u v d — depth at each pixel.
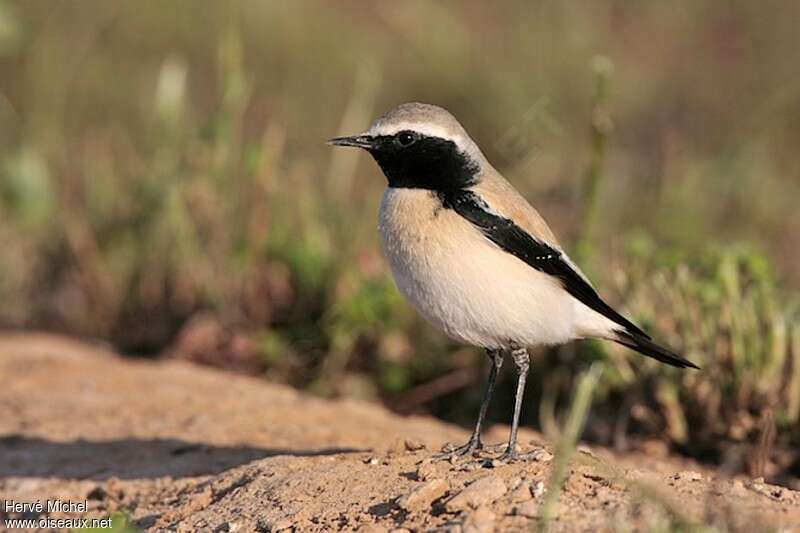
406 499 8.26
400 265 9.77
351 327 14.49
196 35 22.28
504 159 19.00
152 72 21.62
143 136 19.86
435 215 9.63
